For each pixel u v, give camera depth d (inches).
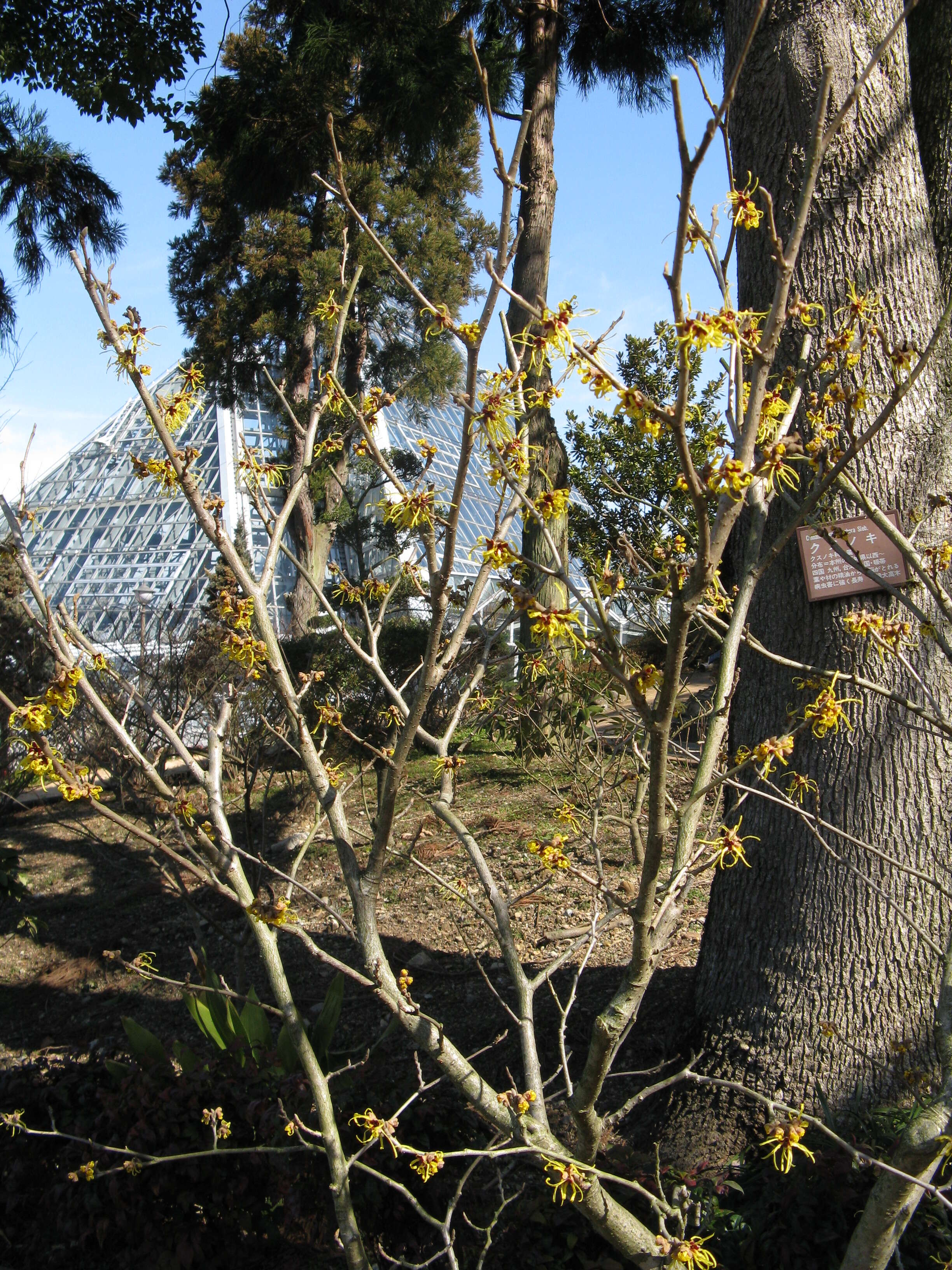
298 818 290.4
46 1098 138.3
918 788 113.0
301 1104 117.4
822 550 114.3
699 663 147.2
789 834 119.4
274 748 266.5
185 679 273.7
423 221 582.9
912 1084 105.6
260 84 434.0
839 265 113.1
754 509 69.9
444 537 64.8
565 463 320.5
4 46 358.3
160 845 71.4
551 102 392.2
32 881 312.0
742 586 67.9
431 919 219.8
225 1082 125.9
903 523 110.7
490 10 393.4
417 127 385.7
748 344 48.3
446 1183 114.2
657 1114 128.2
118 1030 203.9
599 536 275.1
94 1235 125.1
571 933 96.8
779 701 119.9
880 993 114.4
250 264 634.2
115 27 356.2
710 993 128.7
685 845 65.3
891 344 111.0
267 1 462.0
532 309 53.6
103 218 402.0
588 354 49.2
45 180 387.2
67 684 62.6
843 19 113.7
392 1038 168.9
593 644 54.1
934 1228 90.0
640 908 58.1
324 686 278.2
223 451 1067.9
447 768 87.0
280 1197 119.6
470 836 86.7
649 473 297.9
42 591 70.5
